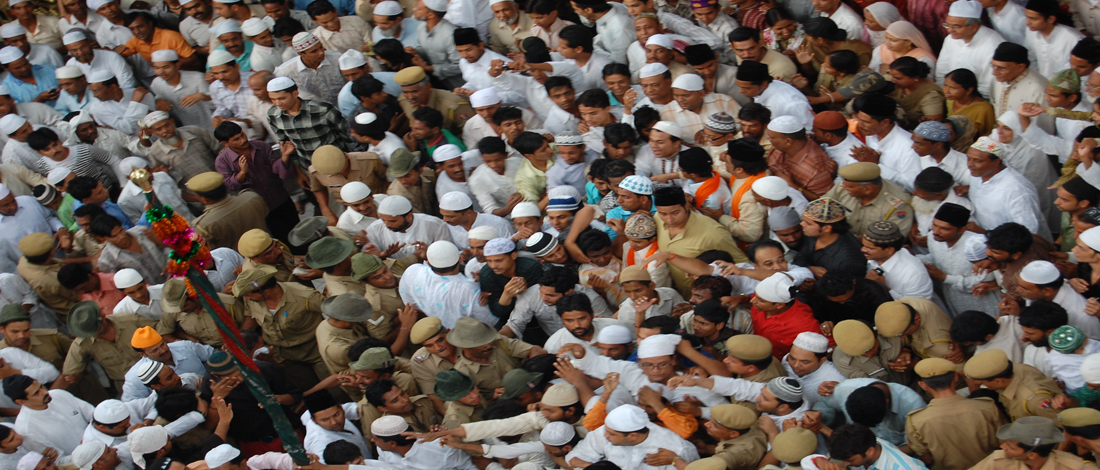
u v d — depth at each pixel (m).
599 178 24.86
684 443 18.36
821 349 19.02
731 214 23.83
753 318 21.22
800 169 23.81
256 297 22.91
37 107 35.69
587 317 20.48
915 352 19.73
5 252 29.08
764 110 24.53
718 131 24.59
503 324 23.59
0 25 40.81
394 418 19.44
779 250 20.98
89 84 34.66
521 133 26.97
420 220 25.91
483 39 34.81
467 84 31.58
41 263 26.75
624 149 25.77
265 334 23.62
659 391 19.78
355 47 35.00
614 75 28.28
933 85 26.58
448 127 31.22
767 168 23.89
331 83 33.00
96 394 24.73
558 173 26.50
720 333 20.59
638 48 30.02
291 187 31.86
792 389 18.17
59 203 30.36
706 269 21.53
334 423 20.27
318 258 23.75
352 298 22.22
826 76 28.47
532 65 29.88
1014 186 21.70
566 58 30.92
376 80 29.84
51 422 21.70
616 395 19.62
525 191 26.77
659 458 18.05
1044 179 23.98
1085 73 24.50
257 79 31.55
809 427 18.00
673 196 21.91
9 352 23.84
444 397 20.17
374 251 25.88
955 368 17.80
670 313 21.94
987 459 16.58
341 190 26.14
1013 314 19.16
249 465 19.91
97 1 38.41
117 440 21.16
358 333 22.78
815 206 21.25
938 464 17.55
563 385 19.66
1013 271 20.06
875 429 18.77
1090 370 17.11
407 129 31.16
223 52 33.16
